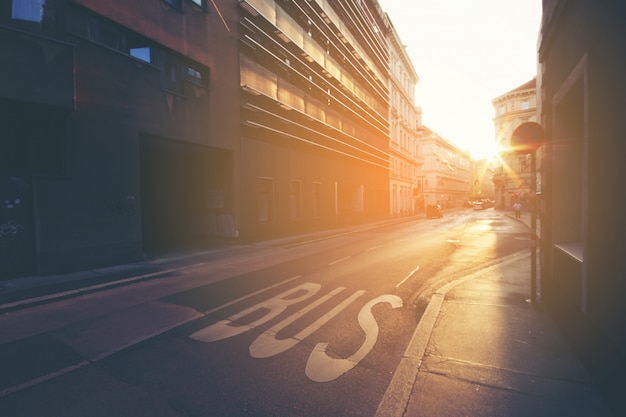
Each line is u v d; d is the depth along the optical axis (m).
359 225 26.11
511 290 6.03
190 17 11.88
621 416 2.41
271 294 6.32
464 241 14.27
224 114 13.48
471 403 2.73
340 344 4.07
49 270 7.80
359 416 2.68
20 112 7.53
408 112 45.97
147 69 10.15
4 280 7.21
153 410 2.79
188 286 7.02
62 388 3.15
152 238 14.84
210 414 2.73
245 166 14.76
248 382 3.22
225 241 14.42
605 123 2.77
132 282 7.38
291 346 4.02
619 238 2.51
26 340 4.28
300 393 3.02
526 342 3.81
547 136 4.95
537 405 2.67
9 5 6.94
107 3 9.02
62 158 8.16
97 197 8.76
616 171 2.56
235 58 14.14
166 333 4.47
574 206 4.55
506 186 52.75
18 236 7.48
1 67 6.65
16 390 3.11
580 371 3.17
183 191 15.74
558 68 4.34
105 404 2.89
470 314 4.75
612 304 2.61
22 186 7.52
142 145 11.91
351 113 26.41
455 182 72.81
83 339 4.29
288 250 12.45
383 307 5.46
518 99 49.78
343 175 25.03
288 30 17.66
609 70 2.67
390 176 36.44
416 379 3.10
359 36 28.16
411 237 16.45
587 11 3.17
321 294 6.27
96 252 8.74
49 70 7.25
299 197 19.41
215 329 4.59
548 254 4.88
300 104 18.89
